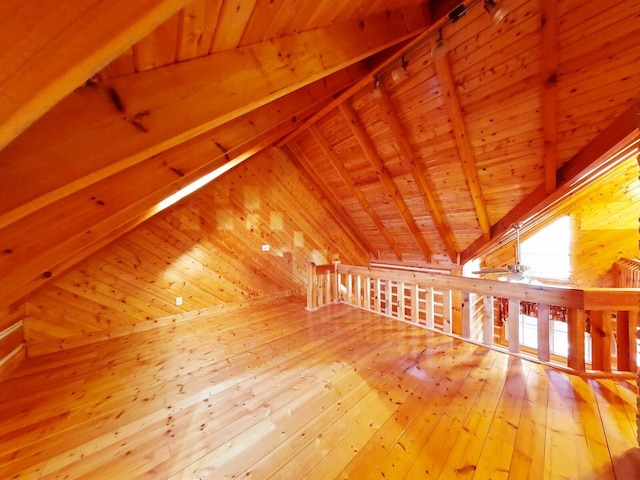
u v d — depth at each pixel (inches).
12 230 32.1
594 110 80.9
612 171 152.2
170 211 138.0
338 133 147.3
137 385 80.4
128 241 126.0
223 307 159.3
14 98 13.7
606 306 76.4
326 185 194.7
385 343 108.7
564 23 68.2
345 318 143.7
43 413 68.3
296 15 39.1
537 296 87.4
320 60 47.8
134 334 123.6
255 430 60.9
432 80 97.7
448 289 116.9
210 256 153.8
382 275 147.8
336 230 226.4
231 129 55.6
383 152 141.3
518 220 127.1
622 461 49.5
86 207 38.0
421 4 74.7
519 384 76.2
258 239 175.6
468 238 163.2
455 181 130.7
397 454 53.2
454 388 75.4
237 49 35.5
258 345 109.3
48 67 13.8
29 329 101.6
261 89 38.4
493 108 95.0
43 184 21.9
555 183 104.6
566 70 76.0
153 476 49.7
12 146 20.4
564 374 80.4
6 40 12.3
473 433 58.2
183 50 28.9
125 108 26.0
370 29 59.4
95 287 117.1
